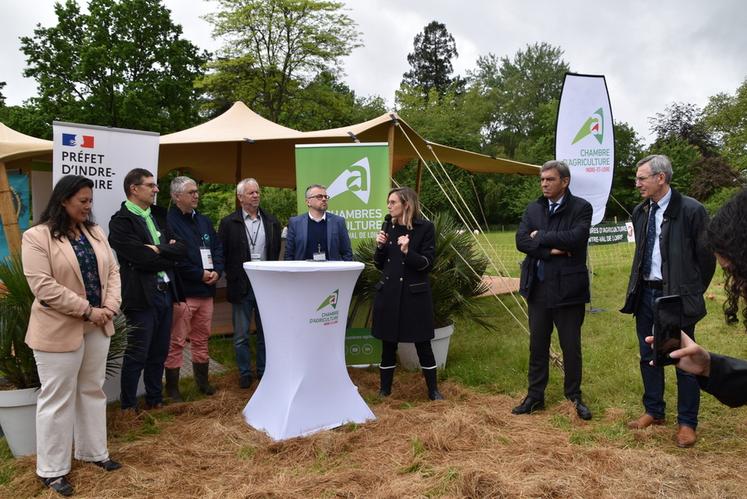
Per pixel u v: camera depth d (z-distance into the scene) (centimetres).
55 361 310
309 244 517
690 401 364
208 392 494
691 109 4484
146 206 429
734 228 122
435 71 6272
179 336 478
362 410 416
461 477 304
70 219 324
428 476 321
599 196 799
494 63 6344
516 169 1094
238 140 683
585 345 625
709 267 358
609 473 322
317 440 366
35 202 840
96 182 459
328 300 394
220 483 321
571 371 421
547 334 426
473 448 360
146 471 338
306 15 3020
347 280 401
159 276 434
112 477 327
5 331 355
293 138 696
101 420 341
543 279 417
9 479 332
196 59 2788
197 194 482
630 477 314
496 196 3703
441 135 3897
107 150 462
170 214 470
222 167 1034
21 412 359
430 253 459
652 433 378
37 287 301
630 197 3838
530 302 429
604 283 1131
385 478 321
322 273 383
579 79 779
